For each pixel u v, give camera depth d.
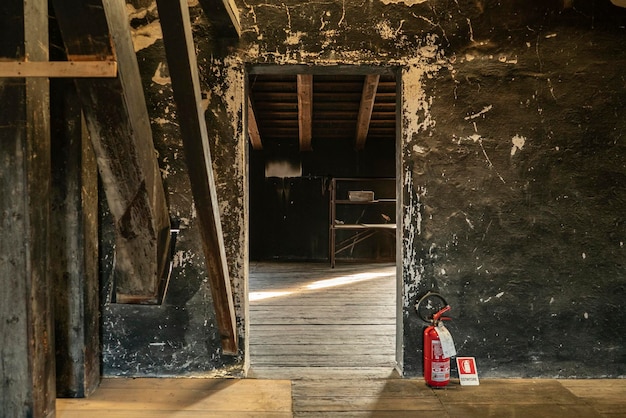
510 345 2.61
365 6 2.55
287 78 5.72
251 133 7.21
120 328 2.58
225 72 2.54
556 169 2.58
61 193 2.28
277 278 6.17
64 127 2.24
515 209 2.59
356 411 2.20
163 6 1.37
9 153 1.62
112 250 2.55
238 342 2.59
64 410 2.18
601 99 2.58
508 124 2.58
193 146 1.70
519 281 2.60
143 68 2.53
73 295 2.29
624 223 2.60
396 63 2.57
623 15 2.56
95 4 1.40
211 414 2.15
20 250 1.65
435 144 2.57
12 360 1.68
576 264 2.60
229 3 2.24
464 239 2.59
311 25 2.55
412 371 2.61
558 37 2.56
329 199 8.09
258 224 8.15
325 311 4.19
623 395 2.39
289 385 2.49
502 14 2.55
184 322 2.58
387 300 4.68
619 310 2.61
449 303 2.59
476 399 2.33
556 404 2.28
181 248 2.56
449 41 2.56
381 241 8.20
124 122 1.58
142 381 2.53
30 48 1.57
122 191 1.70
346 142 8.02
